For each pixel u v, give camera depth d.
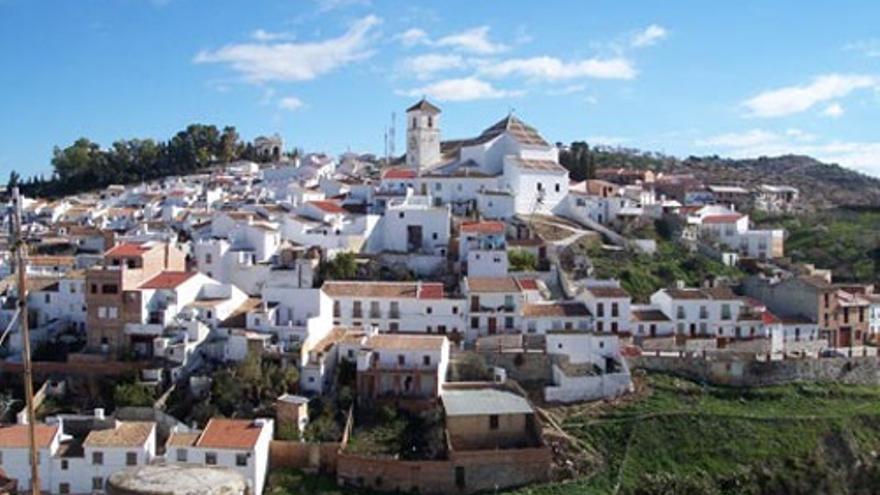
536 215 163.00
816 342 123.69
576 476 92.06
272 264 132.12
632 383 108.44
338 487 88.50
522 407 97.69
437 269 138.25
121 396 96.81
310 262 128.62
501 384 105.88
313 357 103.88
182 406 98.19
